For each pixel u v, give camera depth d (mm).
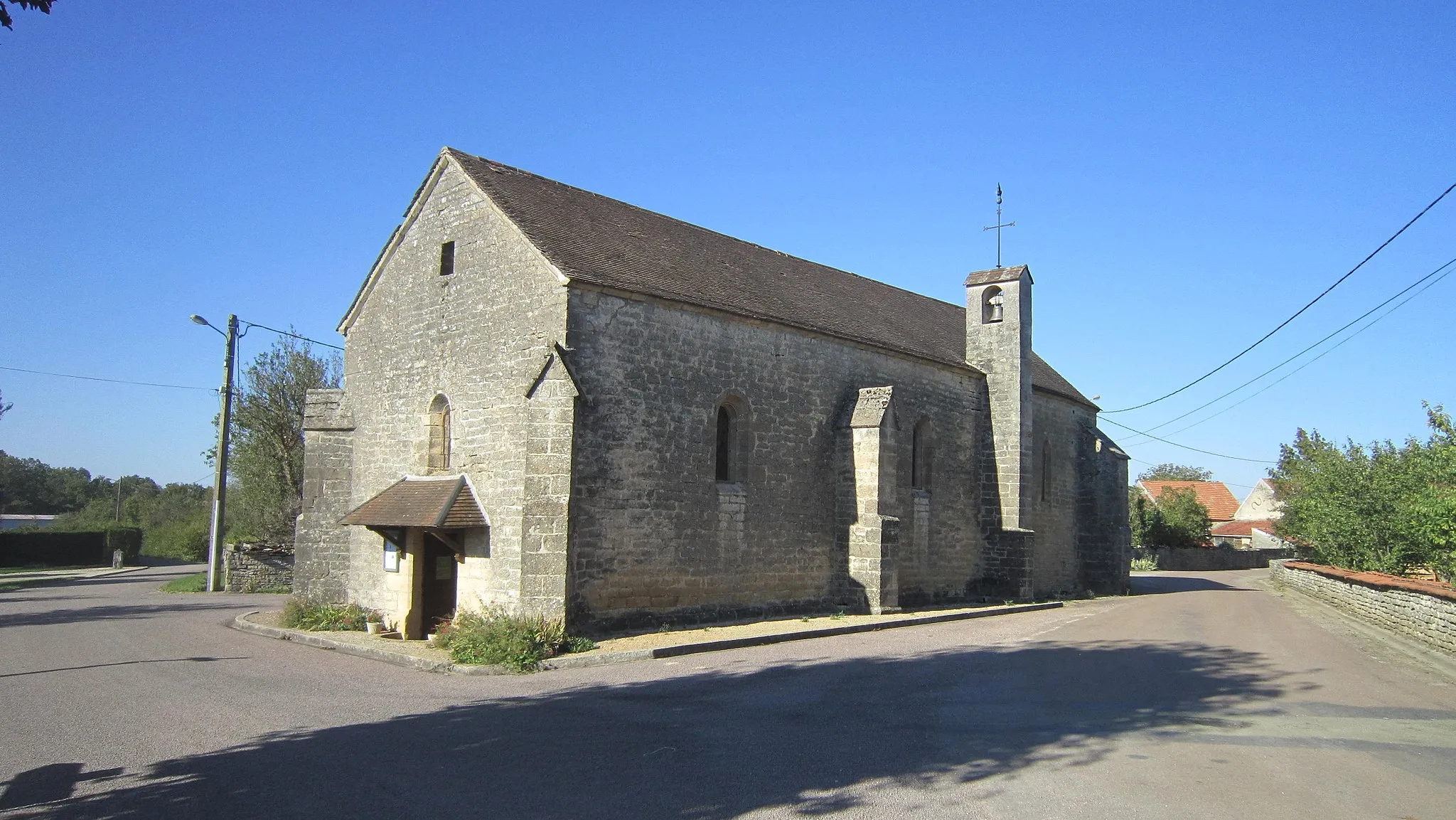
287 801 7297
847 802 7152
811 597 20891
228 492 41094
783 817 6797
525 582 15859
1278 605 25000
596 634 16344
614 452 16969
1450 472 17859
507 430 17203
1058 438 31531
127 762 8508
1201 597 28703
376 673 13602
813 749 8781
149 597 29078
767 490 20047
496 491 17266
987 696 11414
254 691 12133
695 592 18328
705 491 18656
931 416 25234
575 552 16141
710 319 19094
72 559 54594
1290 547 56531
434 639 16156
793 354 21000
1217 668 13586
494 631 14672
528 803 7176
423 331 19547
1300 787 7488
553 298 16672
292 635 17922
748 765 8203
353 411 21016
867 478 21391
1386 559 23312
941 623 20703
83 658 15094
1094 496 32438
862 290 28297
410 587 18406
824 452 21594
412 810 7027
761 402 20078
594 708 10766
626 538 17078
